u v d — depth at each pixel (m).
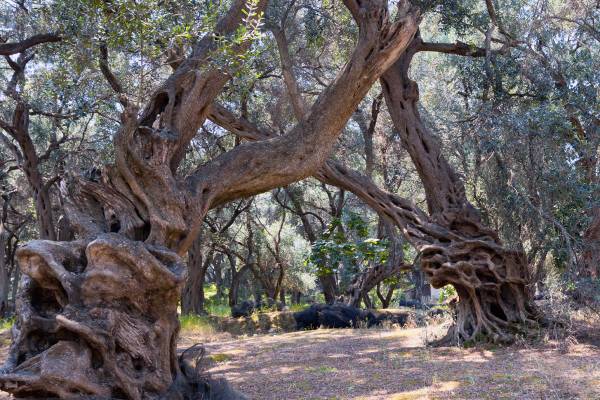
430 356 8.84
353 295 17.75
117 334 5.09
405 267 17.77
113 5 6.30
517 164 10.20
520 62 11.45
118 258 5.18
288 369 8.28
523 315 9.77
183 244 5.91
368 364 8.39
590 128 10.85
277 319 15.76
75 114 9.25
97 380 4.93
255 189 6.64
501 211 10.48
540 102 11.15
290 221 29.78
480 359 8.41
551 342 9.19
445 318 12.95
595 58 11.65
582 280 9.65
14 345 5.07
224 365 9.02
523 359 8.18
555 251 10.29
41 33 12.06
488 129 10.56
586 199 10.14
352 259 17.22
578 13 11.78
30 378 4.71
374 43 6.96
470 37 16.03
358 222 16.02
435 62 18.91
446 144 13.10
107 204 5.81
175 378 5.52
